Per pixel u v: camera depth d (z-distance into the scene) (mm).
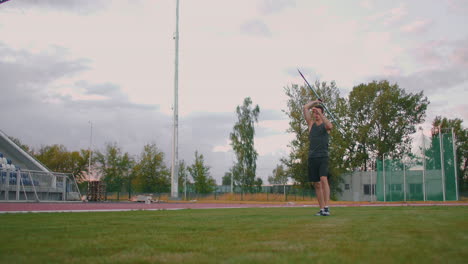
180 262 2092
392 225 4145
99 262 2109
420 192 27891
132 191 42625
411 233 3355
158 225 4426
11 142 25562
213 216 6270
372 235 3227
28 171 21516
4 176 19766
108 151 49031
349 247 2572
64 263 2084
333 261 2074
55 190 23625
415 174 28172
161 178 49438
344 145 41844
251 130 56969
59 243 2848
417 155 28219
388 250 2428
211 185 59156
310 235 3275
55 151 51438
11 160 25750
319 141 6746
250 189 55188
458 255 2252
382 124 46531
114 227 4199
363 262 2049
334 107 40250
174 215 6695
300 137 40188
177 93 35938
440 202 25719
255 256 2238
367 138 46719
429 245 2635
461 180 39000
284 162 41344
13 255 2316
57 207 12484
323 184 6590
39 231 3740
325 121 6750
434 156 27562
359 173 40094
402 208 9945
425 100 47250
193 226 4250
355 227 3953
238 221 4980
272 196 40688
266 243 2799
